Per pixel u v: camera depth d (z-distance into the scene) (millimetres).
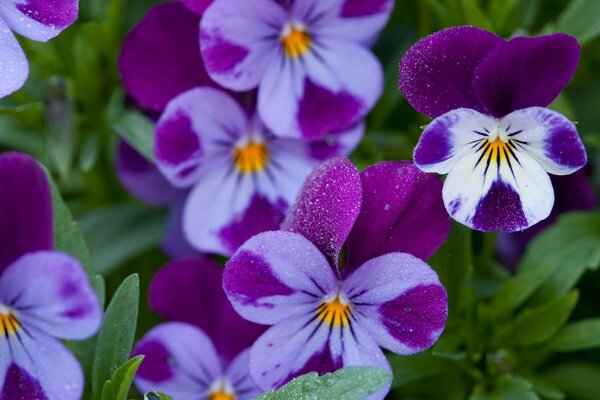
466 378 321
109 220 363
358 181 264
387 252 274
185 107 324
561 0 394
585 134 376
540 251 337
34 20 271
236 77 319
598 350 354
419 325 269
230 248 331
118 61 334
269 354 273
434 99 270
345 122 324
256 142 335
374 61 324
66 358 270
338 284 271
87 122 364
